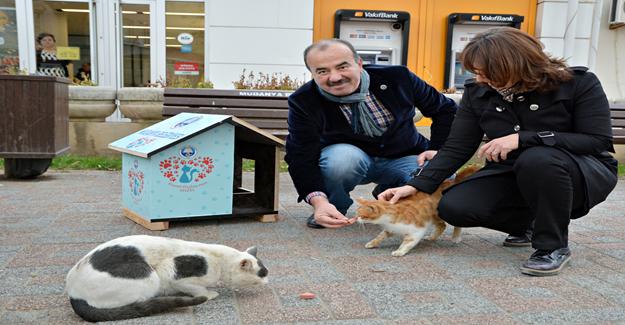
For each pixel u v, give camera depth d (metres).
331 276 2.64
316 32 9.69
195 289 2.21
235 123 3.56
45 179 5.70
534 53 2.56
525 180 2.67
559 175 2.59
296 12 9.12
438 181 3.06
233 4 8.98
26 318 2.07
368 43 9.91
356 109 3.48
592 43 9.79
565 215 2.68
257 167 4.09
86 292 1.99
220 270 2.25
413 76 3.60
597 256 3.08
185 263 2.16
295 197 4.96
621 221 4.11
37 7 9.40
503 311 2.21
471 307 2.25
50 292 2.36
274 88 7.27
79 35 9.59
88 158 6.83
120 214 3.99
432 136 3.71
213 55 9.07
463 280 2.60
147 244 2.12
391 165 3.73
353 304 2.27
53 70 9.60
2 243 3.17
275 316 2.13
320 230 3.63
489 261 2.93
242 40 9.08
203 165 3.57
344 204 3.75
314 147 3.36
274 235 3.47
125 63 9.80
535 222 2.73
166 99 5.76
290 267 2.78
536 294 2.42
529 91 2.70
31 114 5.45
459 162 3.07
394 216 2.91
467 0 9.92
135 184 3.66
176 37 9.84
